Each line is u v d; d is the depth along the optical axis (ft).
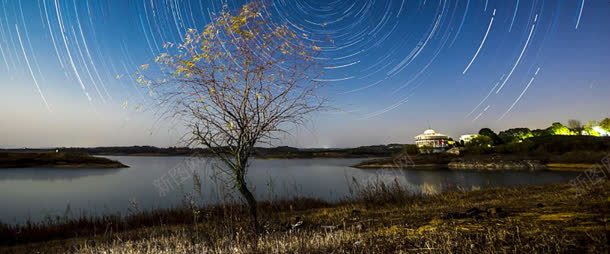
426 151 343.26
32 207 102.32
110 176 225.97
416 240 20.34
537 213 26.50
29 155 349.20
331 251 19.45
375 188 47.01
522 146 280.92
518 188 53.11
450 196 47.32
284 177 178.91
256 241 22.39
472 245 17.84
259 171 239.91
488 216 26.68
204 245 22.85
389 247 19.36
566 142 269.44
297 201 57.41
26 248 33.19
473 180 153.17
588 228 19.67
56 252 28.73
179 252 22.17
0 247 35.83
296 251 19.52
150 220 46.50
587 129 354.54
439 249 17.89
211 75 23.99
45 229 43.96
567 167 209.46
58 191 146.10
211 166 26.37
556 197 36.22
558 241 17.24
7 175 240.94
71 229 44.75
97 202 108.58
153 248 23.97
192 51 23.82
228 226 27.07
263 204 53.42
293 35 24.20
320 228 28.02
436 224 25.32
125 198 113.50
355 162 447.01
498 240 18.69
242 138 25.41
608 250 14.93
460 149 334.44
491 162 247.29
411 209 35.81
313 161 499.92
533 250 16.05
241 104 24.68
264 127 24.86
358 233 23.48
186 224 38.60
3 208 99.86
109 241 30.58
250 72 24.25
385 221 29.17
